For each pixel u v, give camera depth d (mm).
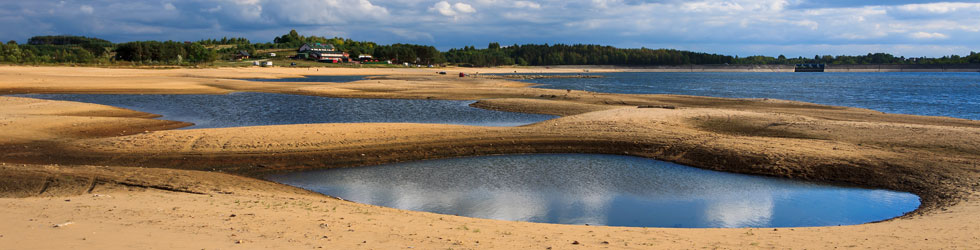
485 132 34281
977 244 11828
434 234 12492
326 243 10742
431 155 29453
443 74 187750
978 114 55906
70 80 87875
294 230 11961
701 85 127438
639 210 20328
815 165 25656
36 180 19953
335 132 33125
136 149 28422
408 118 49281
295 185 23781
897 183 22922
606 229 14367
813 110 53719
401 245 11016
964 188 21016
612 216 19547
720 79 178125
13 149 28422
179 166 26125
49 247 8672
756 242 12453
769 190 23000
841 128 35219
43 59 161500
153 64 173125
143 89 76938
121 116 47031
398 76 156250
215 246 9742
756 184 23984
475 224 14695
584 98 66125
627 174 26031
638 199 21828
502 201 21469
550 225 15078
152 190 19203
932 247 11625
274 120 47344
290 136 31766
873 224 15383
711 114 42812
